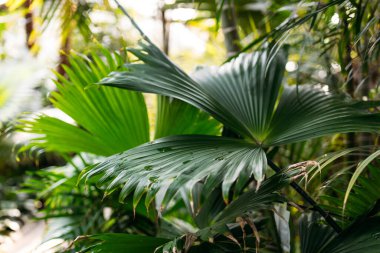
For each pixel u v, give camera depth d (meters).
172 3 2.61
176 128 1.69
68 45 2.51
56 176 1.99
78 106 1.63
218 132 1.77
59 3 1.88
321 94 1.53
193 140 1.23
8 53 3.71
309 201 1.22
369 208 1.18
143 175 1.05
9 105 3.46
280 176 1.11
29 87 3.58
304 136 1.24
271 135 1.33
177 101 1.60
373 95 1.83
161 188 1.00
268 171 1.98
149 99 2.83
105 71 1.61
